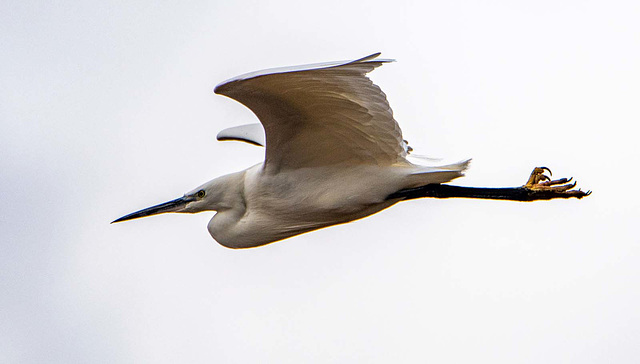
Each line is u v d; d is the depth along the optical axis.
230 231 11.93
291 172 11.09
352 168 10.92
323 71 8.77
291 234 11.80
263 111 10.01
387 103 9.68
